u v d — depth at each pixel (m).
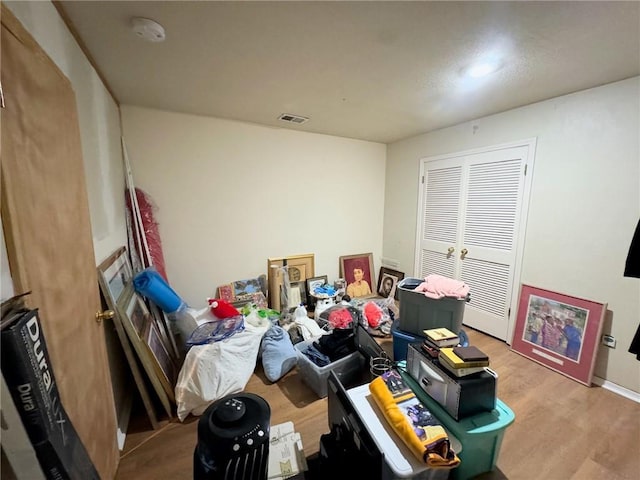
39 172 0.77
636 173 1.78
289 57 1.53
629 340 1.86
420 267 3.42
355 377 2.04
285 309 2.94
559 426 1.61
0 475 0.58
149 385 1.72
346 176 3.51
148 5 1.11
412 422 1.14
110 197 1.76
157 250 2.44
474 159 2.71
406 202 3.55
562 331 2.13
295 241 3.26
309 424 1.64
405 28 1.28
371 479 0.97
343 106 2.31
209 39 1.36
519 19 1.21
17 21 0.70
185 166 2.53
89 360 1.03
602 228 1.94
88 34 1.29
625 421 1.65
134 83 1.84
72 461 0.70
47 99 0.84
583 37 1.34
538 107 2.21
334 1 1.09
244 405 0.95
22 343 0.59
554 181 2.16
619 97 1.82
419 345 1.53
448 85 1.90
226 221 2.80
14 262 0.64
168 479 1.31
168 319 2.28
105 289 1.38
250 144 2.81
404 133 3.24
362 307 3.00
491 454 1.30
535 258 2.32
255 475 0.90
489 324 2.71
